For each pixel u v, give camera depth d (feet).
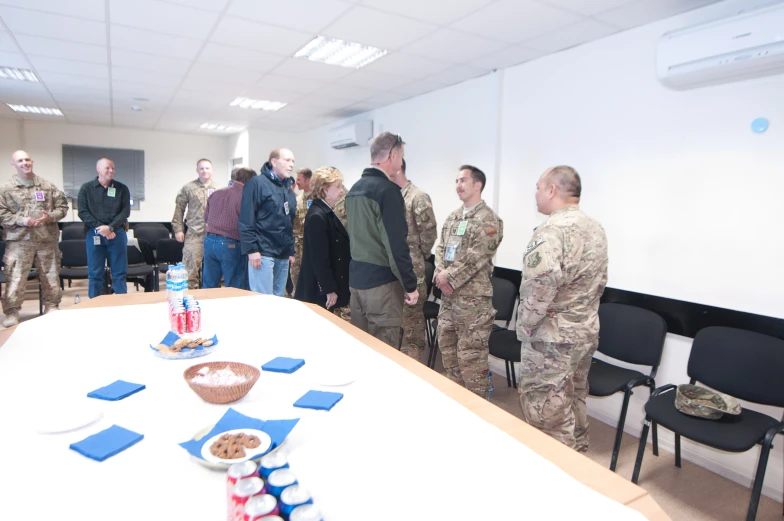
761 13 6.47
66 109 18.71
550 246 5.89
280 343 4.74
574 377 6.79
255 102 16.71
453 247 9.05
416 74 12.16
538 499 2.34
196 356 4.26
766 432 5.91
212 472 2.51
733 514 6.50
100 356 4.24
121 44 10.50
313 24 9.07
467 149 12.75
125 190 14.08
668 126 8.21
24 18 9.05
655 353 7.79
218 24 9.20
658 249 8.41
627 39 8.82
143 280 16.75
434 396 3.54
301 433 2.94
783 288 6.89
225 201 11.93
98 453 2.60
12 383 3.61
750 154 7.17
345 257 8.71
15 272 13.51
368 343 4.91
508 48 10.05
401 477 2.49
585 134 9.66
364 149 17.60
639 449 6.91
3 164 21.59
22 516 2.11
